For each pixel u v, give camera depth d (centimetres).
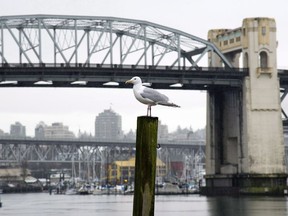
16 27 14725
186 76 15375
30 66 14462
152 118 2950
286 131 18800
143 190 2945
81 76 14688
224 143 16638
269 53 16062
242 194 15812
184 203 13862
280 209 10812
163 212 10931
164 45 15600
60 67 14488
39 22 14788
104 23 15212
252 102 15850
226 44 16825
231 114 16588
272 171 15775
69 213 11506
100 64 14875
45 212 11962
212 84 15700
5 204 16412
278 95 15975
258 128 15825
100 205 14638
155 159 2953
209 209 11369
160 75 15188
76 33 14962
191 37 15788
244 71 15888
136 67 15025
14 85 14862
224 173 16550
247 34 16100
